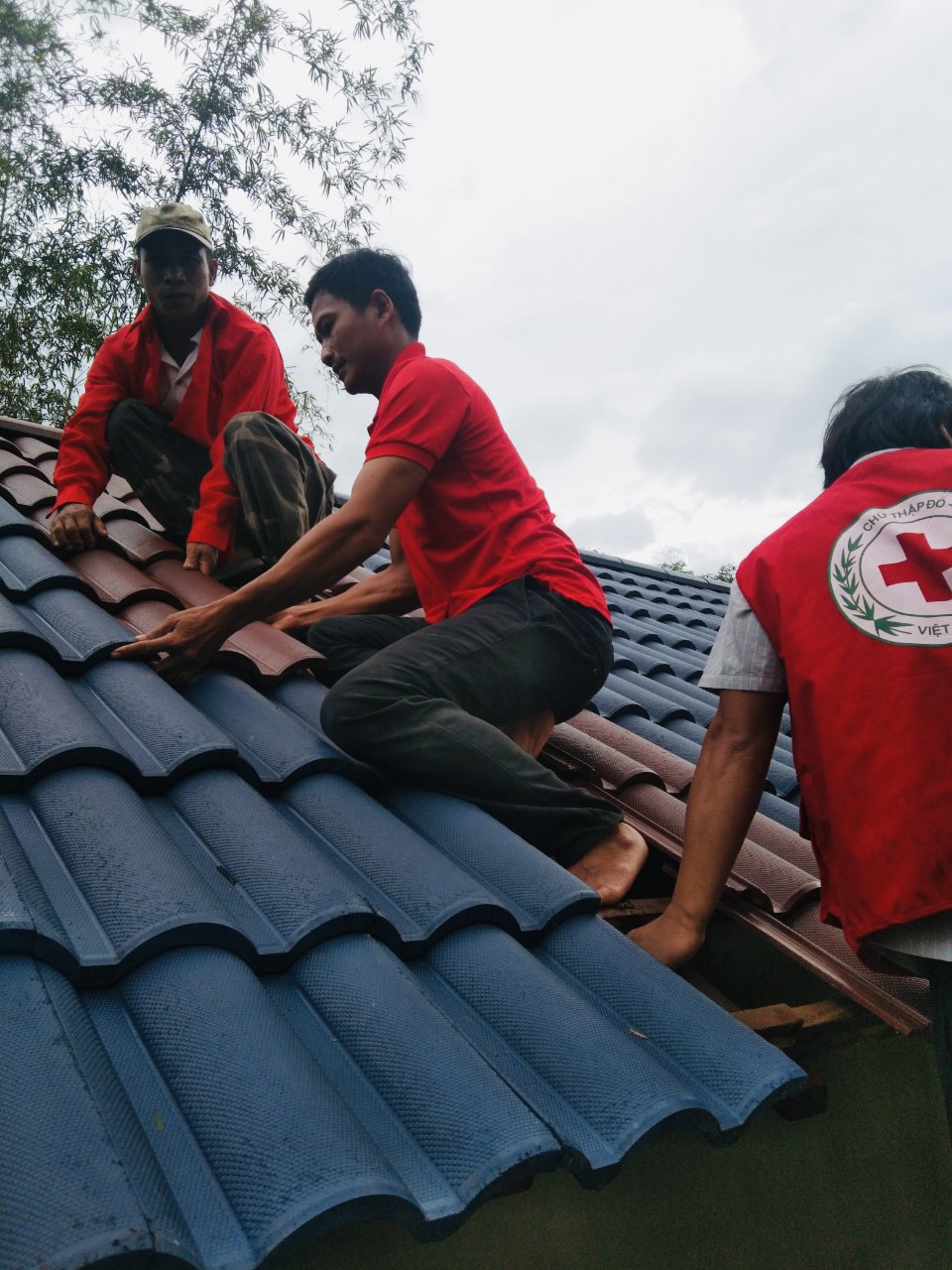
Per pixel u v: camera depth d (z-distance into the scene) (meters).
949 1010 1.40
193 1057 1.15
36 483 3.57
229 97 10.26
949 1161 2.29
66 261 9.76
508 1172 1.12
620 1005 1.50
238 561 3.11
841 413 1.77
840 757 1.43
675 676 4.10
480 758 1.92
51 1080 1.02
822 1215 2.05
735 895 1.99
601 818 1.99
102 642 2.15
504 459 2.31
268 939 1.42
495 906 1.58
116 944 1.28
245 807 1.71
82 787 1.60
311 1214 0.97
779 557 1.62
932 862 1.34
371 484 2.12
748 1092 1.36
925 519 1.50
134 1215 0.89
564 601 2.19
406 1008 1.34
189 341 3.10
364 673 1.96
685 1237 1.82
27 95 9.98
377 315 2.47
